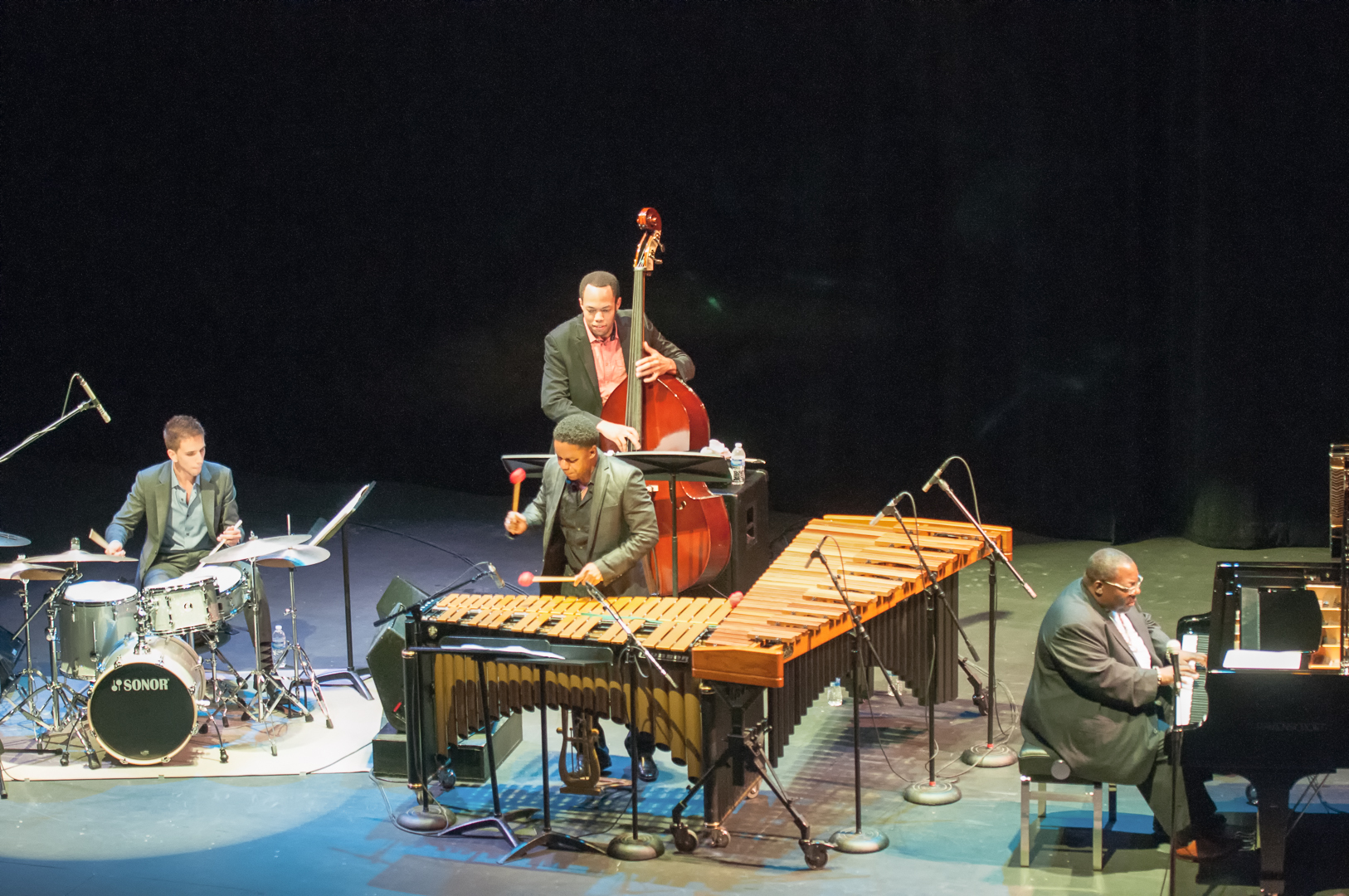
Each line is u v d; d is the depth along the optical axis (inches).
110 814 385.4
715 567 456.1
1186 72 592.7
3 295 866.1
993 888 332.8
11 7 816.3
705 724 346.3
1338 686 297.1
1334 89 567.5
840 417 684.1
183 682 402.9
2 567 422.3
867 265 665.6
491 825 370.9
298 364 816.3
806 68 658.2
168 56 798.5
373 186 774.5
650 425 459.2
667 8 680.4
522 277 746.8
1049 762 342.6
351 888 341.4
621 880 341.7
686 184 692.7
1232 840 343.9
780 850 355.9
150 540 474.6
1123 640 347.9
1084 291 620.4
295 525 721.0
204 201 813.9
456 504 756.0
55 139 832.9
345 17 756.6
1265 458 603.5
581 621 360.5
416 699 373.7
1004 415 650.8
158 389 849.5
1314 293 585.0
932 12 629.3
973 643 504.4
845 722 442.3
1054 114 612.7
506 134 732.7
